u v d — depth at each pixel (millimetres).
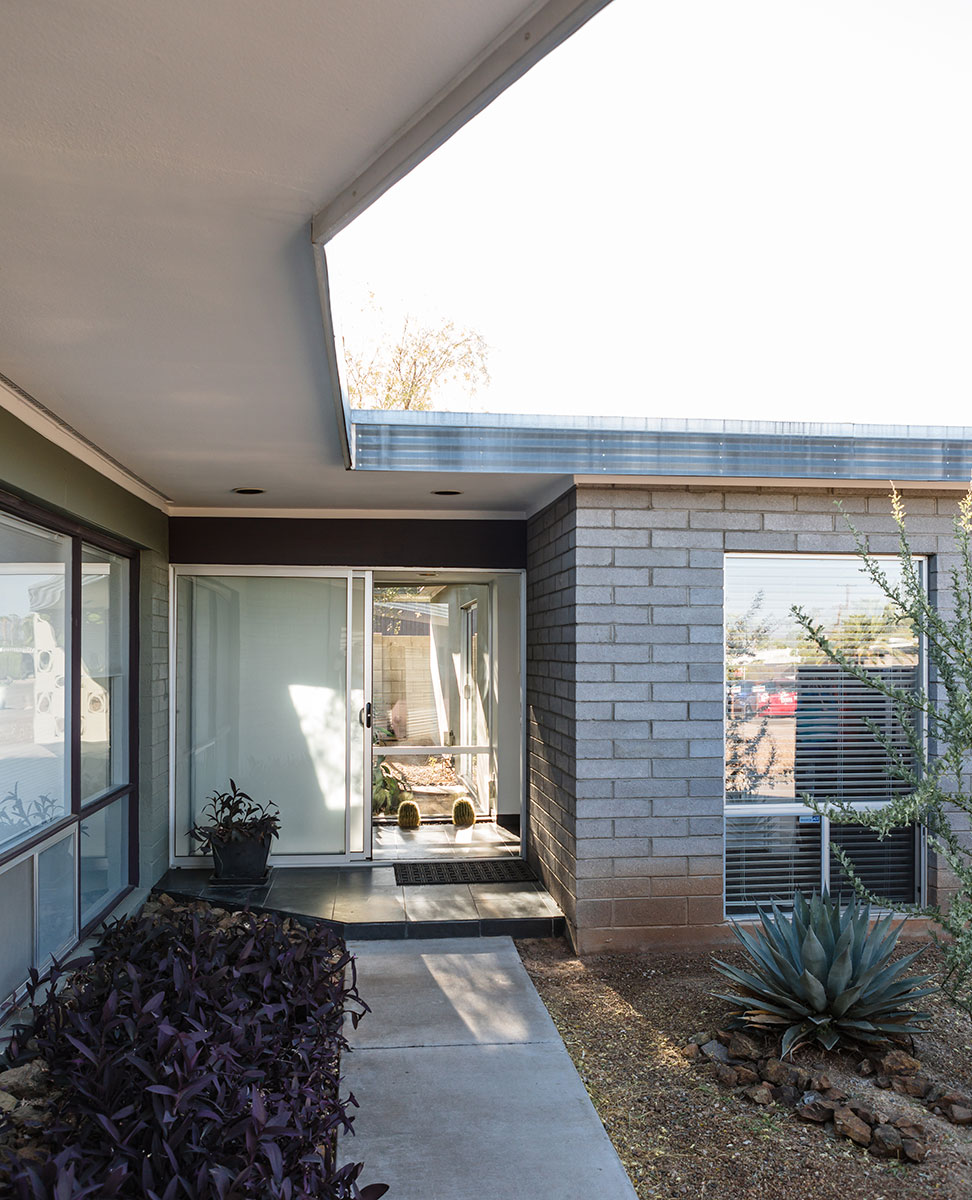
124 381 4164
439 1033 5094
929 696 6844
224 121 2117
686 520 6621
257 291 3094
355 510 8281
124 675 7176
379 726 10344
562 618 6957
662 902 6555
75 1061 2971
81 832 6016
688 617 6609
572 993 5730
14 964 4887
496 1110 4262
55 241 2717
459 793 10719
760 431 6371
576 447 6281
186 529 8180
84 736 6121
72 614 5773
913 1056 4668
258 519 8242
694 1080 4551
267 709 8320
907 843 6914
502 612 9547
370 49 1870
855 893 6727
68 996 3975
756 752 6789
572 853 6594
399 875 7871
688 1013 5355
